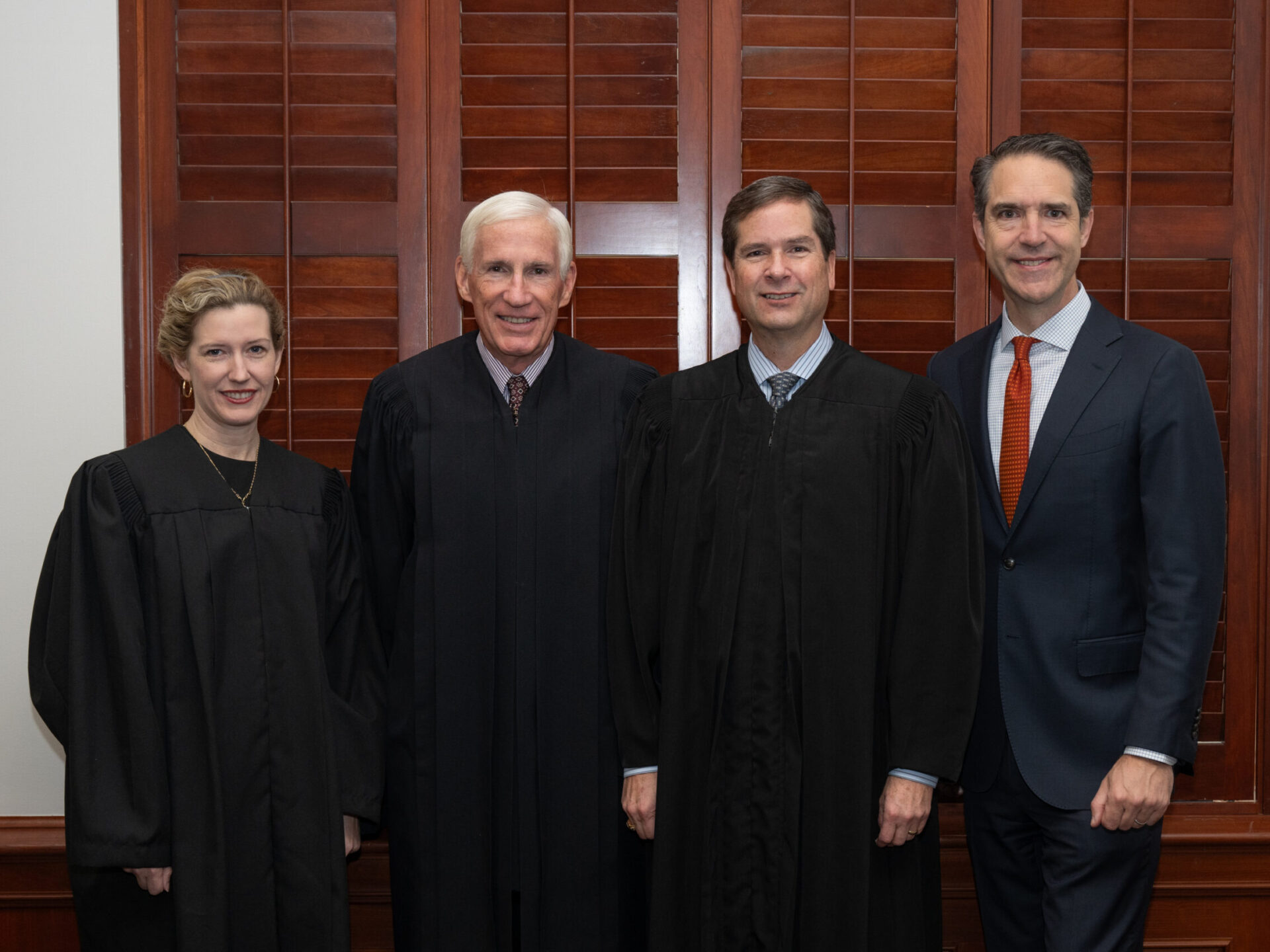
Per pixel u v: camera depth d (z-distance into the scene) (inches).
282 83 77.4
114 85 76.0
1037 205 59.1
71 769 55.6
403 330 78.3
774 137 78.7
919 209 78.8
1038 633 59.8
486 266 61.5
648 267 78.7
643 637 60.8
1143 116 78.8
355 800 60.4
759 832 57.1
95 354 76.4
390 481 65.6
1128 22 77.9
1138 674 59.0
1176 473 56.7
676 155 78.5
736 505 58.6
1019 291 60.5
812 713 56.6
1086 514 58.9
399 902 63.8
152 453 59.6
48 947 75.9
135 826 54.7
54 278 76.1
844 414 59.0
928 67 78.8
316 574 61.1
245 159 77.7
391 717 64.2
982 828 65.2
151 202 77.1
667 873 57.9
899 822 56.2
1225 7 78.7
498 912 62.8
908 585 57.3
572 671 62.9
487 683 62.6
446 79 77.9
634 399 66.4
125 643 55.7
